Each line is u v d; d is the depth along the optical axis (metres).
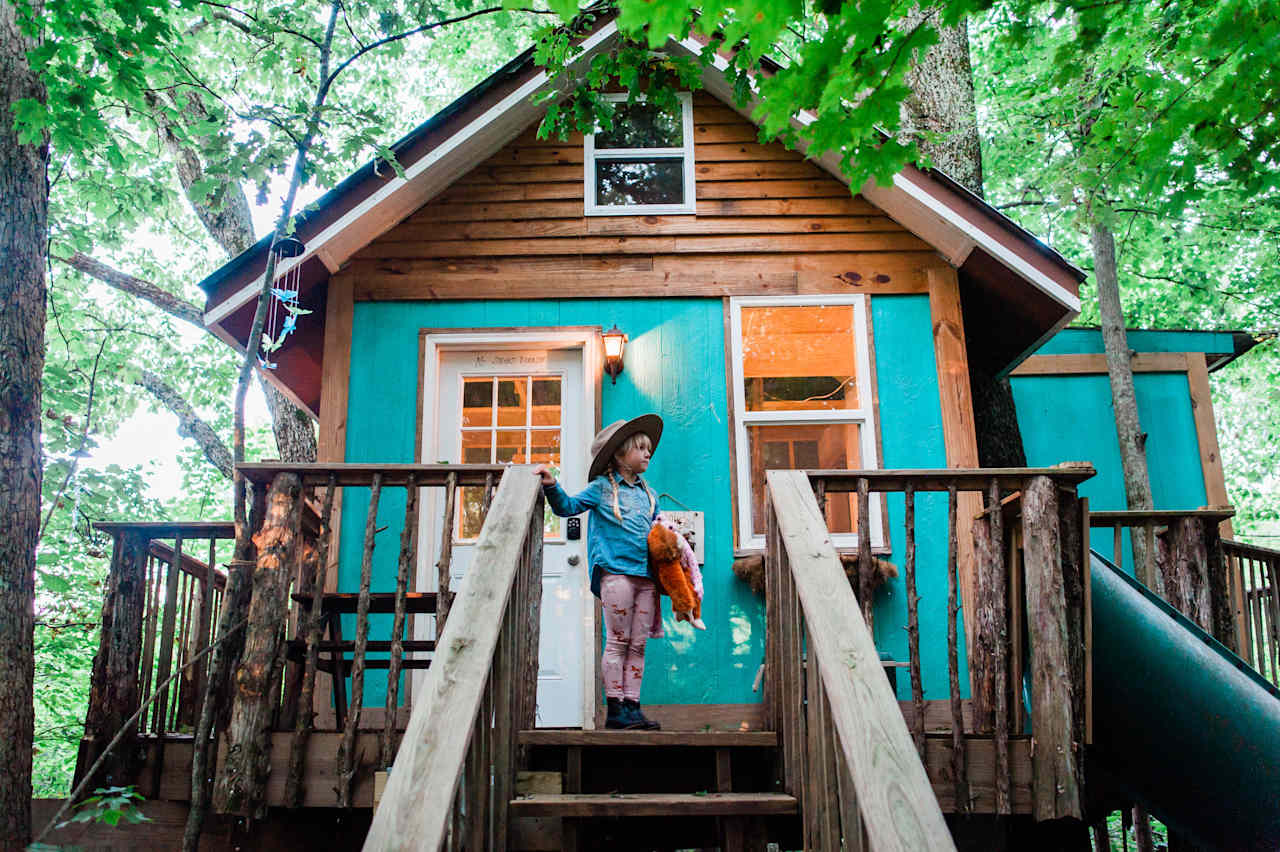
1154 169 4.68
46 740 12.81
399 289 6.91
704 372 6.79
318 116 5.16
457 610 2.98
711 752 4.29
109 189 7.74
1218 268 13.68
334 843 4.48
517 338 6.84
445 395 6.86
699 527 6.49
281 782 4.06
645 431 4.97
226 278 6.20
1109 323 8.85
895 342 6.83
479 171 7.22
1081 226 5.71
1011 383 9.16
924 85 9.68
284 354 7.49
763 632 6.29
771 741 4.04
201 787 4.16
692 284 6.96
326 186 5.17
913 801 2.26
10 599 4.71
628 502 4.77
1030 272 6.39
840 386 6.82
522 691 3.94
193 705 5.20
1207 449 8.98
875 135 3.79
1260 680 4.11
